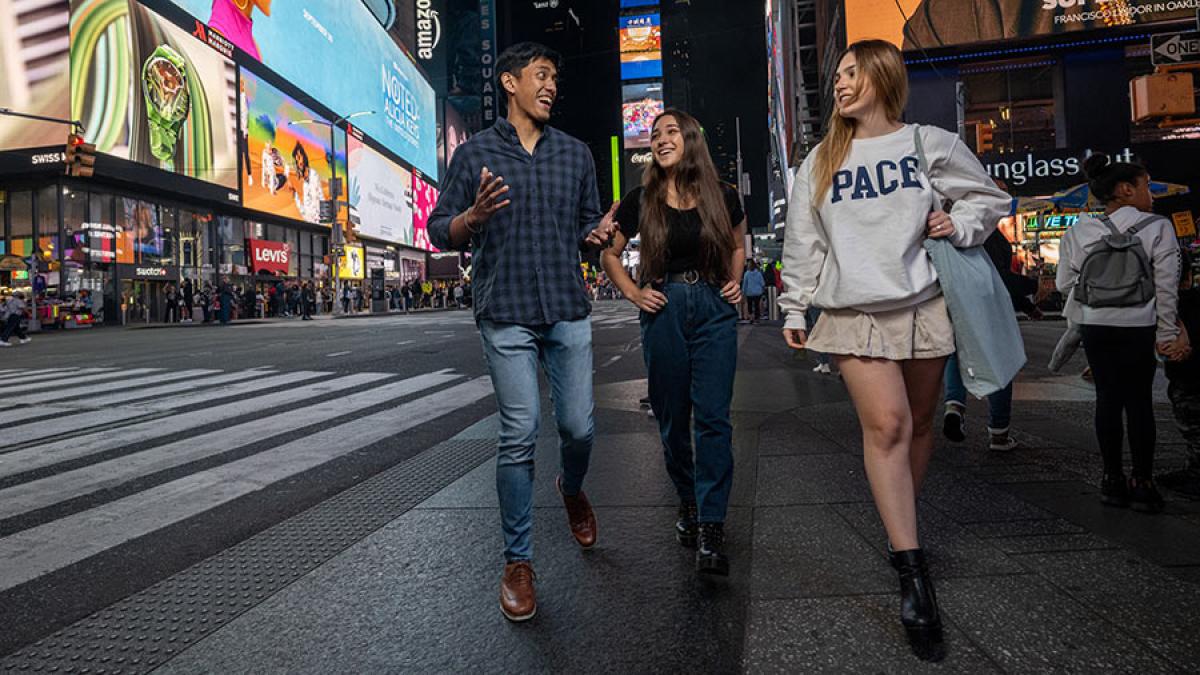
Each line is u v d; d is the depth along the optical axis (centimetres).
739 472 387
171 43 3158
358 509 350
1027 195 1895
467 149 253
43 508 362
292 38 4297
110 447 509
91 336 2158
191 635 220
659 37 16288
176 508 360
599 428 529
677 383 273
